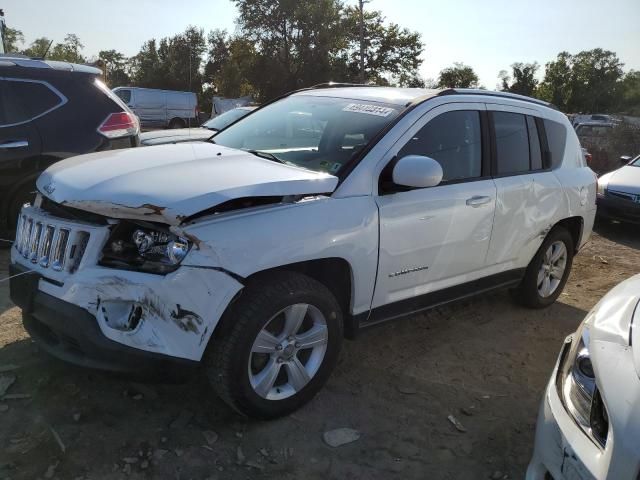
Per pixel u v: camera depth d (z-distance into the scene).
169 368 2.59
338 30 43.91
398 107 3.65
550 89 70.31
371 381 3.55
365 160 3.26
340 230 3.01
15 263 3.06
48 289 2.74
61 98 5.58
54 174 3.12
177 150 3.49
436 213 3.55
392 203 3.30
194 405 3.14
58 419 2.92
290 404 3.05
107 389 3.21
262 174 2.96
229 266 2.61
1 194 5.34
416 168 3.10
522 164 4.37
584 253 7.29
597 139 18.09
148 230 2.64
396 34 48.72
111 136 5.80
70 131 5.57
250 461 2.74
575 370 2.31
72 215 2.83
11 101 5.32
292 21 43.62
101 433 2.84
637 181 8.36
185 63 60.78
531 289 4.82
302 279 2.95
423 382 3.60
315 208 2.95
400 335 4.26
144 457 2.70
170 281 2.52
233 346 2.72
